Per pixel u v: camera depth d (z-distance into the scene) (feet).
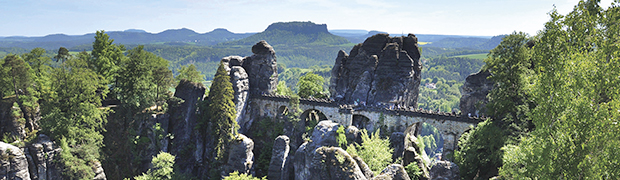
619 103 84.64
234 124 243.60
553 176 94.58
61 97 203.72
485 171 167.22
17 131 207.10
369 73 276.00
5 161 172.35
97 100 215.92
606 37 90.84
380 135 236.22
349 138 206.28
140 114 232.32
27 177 180.55
